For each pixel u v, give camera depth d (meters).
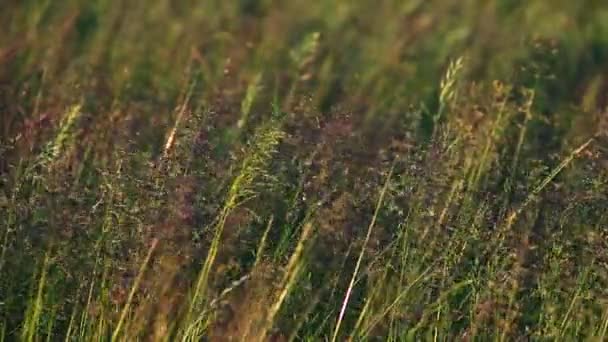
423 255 14.32
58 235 14.09
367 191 14.73
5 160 15.20
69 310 14.20
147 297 13.95
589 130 18.11
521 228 14.52
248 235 14.52
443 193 14.66
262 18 26.92
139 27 25.08
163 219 13.91
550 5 29.03
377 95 21.92
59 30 24.11
